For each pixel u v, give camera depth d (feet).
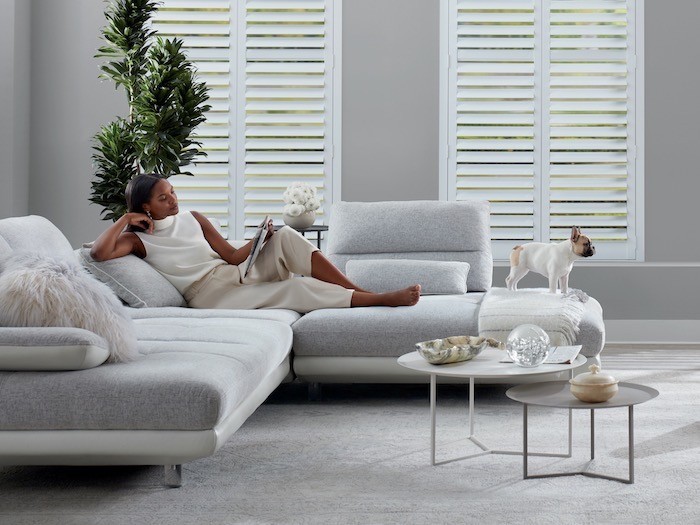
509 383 13.25
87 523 7.10
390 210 14.76
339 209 14.99
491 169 18.03
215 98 18.20
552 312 11.02
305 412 11.23
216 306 12.55
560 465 8.63
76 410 7.43
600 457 8.87
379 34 18.15
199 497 7.73
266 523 7.05
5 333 7.61
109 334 8.05
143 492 7.90
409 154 18.17
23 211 17.99
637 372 13.87
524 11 17.97
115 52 16.16
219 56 18.24
